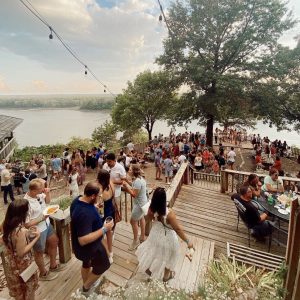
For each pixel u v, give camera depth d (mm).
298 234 2582
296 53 19344
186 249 4660
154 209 3139
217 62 20641
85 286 3131
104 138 31438
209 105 19188
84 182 12727
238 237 5633
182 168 8555
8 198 10797
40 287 3455
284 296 2736
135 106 25953
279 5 18219
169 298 2545
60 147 24141
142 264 3352
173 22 19906
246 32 18547
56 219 3713
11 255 2727
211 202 7488
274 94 19406
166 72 23328
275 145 21438
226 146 22828
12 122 20641
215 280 3273
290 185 7406
